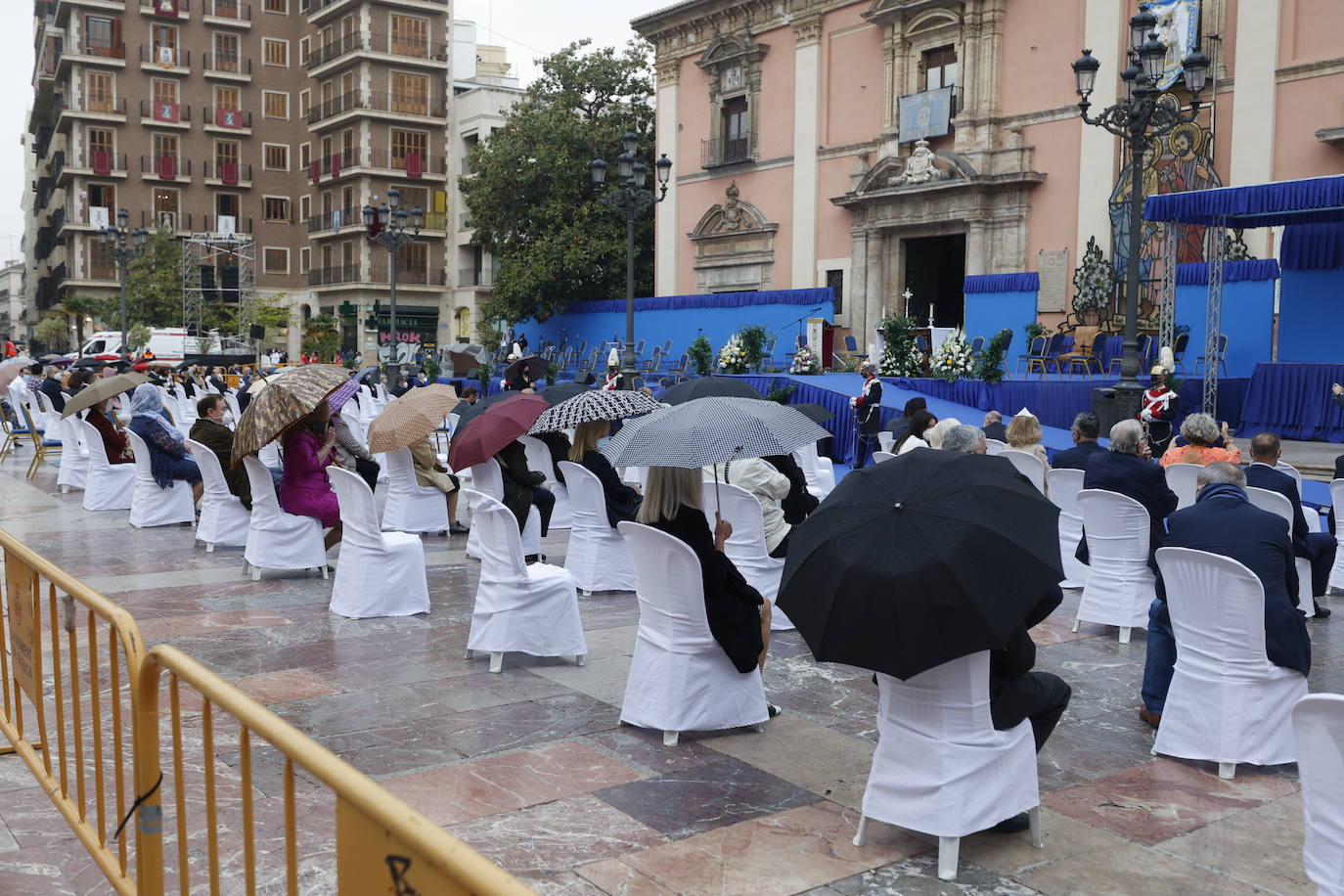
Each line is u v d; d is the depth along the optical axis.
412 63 52.25
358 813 1.96
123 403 20.39
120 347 42.25
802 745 4.97
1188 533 5.00
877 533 3.60
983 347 22.94
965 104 26.31
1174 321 19.62
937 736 3.73
